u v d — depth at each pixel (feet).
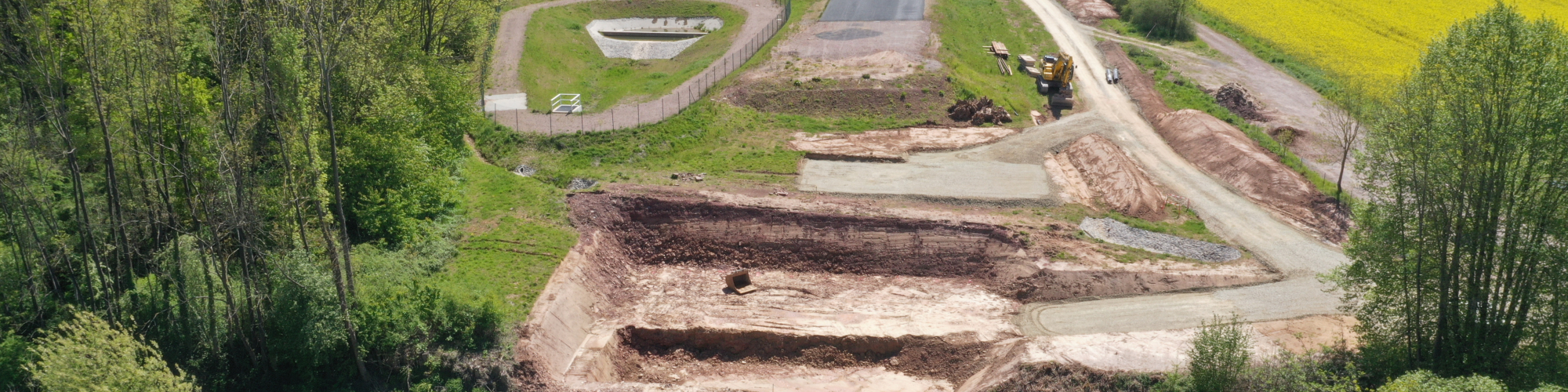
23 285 117.39
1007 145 199.21
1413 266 110.01
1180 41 281.33
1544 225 102.27
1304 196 172.24
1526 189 102.68
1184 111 213.25
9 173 109.09
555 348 127.03
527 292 135.95
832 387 126.82
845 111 216.33
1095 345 122.52
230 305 112.88
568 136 195.72
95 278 120.67
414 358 120.16
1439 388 92.73
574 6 306.96
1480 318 109.50
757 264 158.71
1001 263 152.46
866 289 151.23
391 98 145.28
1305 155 196.54
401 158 146.30
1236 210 170.50
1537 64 97.04
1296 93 236.43
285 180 112.47
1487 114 99.91
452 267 141.79
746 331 134.92
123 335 102.06
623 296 150.30
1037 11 306.96
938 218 159.63
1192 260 151.23
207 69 133.59
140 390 100.22
